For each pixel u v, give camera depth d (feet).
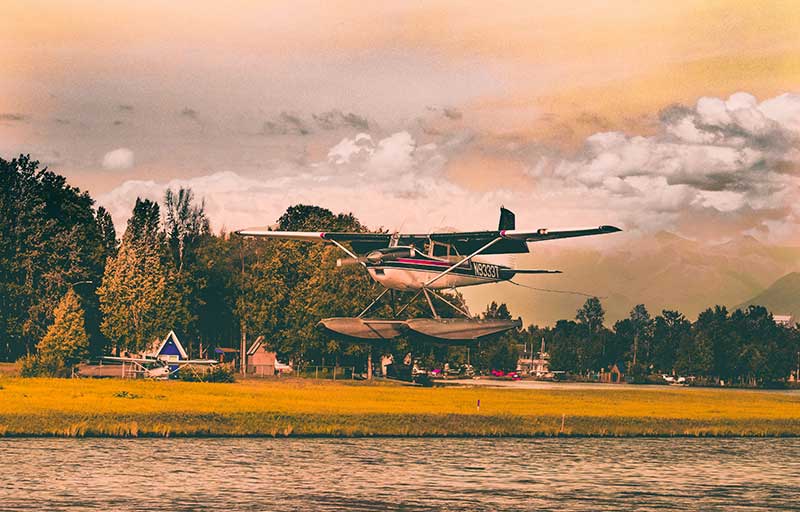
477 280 219.61
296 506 133.28
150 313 386.73
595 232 209.15
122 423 191.62
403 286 209.46
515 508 135.54
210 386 275.39
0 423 187.11
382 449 187.21
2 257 391.04
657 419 240.94
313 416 212.84
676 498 146.51
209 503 133.08
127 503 131.44
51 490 137.80
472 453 185.88
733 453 200.03
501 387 381.40
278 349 392.06
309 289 372.38
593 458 185.26
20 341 394.52
